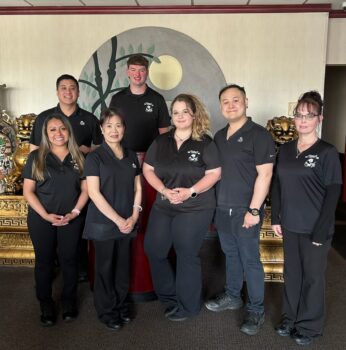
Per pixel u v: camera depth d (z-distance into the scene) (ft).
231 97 7.59
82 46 15.39
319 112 6.92
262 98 15.48
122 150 7.82
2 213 11.23
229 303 8.82
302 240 7.20
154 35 15.20
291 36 15.12
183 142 7.79
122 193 7.62
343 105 22.16
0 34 15.48
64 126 7.78
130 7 15.02
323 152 6.86
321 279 7.22
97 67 15.44
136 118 10.00
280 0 14.46
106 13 15.15
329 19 15.48
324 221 6.79
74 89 9.50
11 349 7.29
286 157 7.31
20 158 11.44
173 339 7.67
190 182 7.70
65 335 7.78
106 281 7.80
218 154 7.86
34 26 15.37
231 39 15.21
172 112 7.73
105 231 7.50
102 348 7.34
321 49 15.15
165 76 15.38
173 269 9.08
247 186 7.73
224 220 8.05
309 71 15.29
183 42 15.21
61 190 7.80
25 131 11.44
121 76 15.43
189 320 8.39
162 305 9.09
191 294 8.24
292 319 7.77
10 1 14.49
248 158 7.65
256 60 15.29
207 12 15.03
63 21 15.30
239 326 8.16
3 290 9.84
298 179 7.07
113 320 7.99
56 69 15.58
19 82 15.74
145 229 9.04
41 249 7.98
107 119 7.41
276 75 15.35
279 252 10.61
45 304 8.21
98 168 7.39
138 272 9.09
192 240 7.82
